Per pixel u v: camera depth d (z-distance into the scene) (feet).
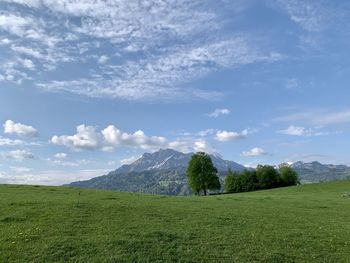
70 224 100.68
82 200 145.89
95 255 77.00
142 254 78.43
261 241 92.48
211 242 88.69
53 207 122.42
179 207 142.20
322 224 122.11
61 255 76.79
